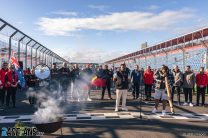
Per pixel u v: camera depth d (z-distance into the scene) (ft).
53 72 54.90
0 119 35.37
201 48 91.91
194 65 93.20
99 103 50.80
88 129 29.17
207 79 48.19
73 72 56.59
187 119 34.63
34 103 49.19
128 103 51.03
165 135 26.50
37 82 49.29
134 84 58.85
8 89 45.80
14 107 45.96
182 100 56.95
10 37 61.93
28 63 82.79
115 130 28.63
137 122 32.68
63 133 27.43
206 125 31.04
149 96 56.75
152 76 56.18
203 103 48.32
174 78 49.55
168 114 38.47
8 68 46.19
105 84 57.31
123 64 41.19
